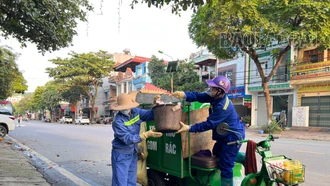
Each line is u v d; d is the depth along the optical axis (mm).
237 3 5328
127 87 44281
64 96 51312
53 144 13109
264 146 3711
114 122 3852
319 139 16438
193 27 19062
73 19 8156
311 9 15727
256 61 19828
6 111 16297
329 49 17828
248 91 26859
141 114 4000
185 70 28828
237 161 4129
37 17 6746
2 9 6801
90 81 45531
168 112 3586
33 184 5719
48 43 8258
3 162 7852
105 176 6852
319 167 7543
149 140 4762
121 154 3877
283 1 15820
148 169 4848
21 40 8445
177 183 4668
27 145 12570
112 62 45312
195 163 3994
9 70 20953
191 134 4117
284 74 23812
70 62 43750
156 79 29766
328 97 20984
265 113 25984
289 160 3539
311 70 21516
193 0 4586
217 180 3949
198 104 4188
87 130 23500
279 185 3496
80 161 8734
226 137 3701
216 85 3639
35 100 79938
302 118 22141
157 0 4672
